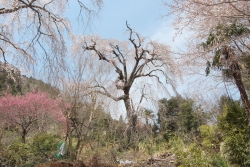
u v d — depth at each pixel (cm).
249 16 405
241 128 586
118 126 1152
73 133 1157
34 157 854
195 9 429
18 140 1138
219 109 748
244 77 563
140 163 854
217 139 764
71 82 912
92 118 1017
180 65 541
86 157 845
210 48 482
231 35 471
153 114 1358
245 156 539
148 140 1105
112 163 812
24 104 1294
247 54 513
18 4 605
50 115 1343
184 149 806
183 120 1223
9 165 836
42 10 623
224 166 596
